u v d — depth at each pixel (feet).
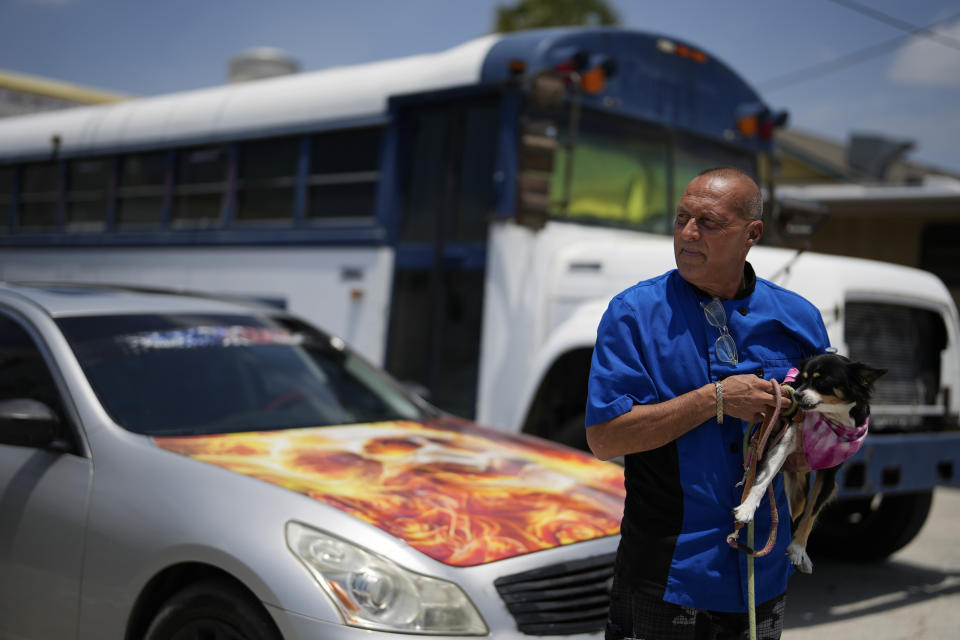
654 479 7.63
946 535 23.58
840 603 17.21
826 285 16.14
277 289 25.04
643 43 22.52
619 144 22.03
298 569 9.01
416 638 8.76
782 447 7.23
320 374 14.71
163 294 15.23
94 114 31.53
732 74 24.75
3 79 55.83
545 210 19.49
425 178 22.24
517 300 19.83
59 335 12.52
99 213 30.73
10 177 33.88
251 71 38.19
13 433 11.17
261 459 10.98
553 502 10.94
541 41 20.61
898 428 17.43
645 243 18.88
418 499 10.28
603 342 7.75
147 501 10.23
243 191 26.40
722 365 7.63
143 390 12.31
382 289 22.43
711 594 7.40
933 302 17.75
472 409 20.51
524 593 9.46
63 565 10.55
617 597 8.03
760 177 25.32
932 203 36.96
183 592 9.66
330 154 24.29
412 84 22.31
